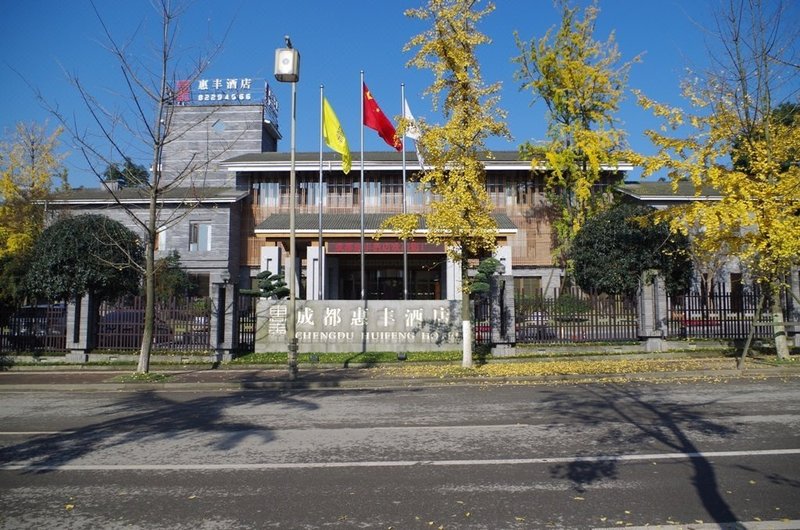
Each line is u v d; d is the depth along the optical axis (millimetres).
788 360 15625
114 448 7699
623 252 23500
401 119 14852
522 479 6055
